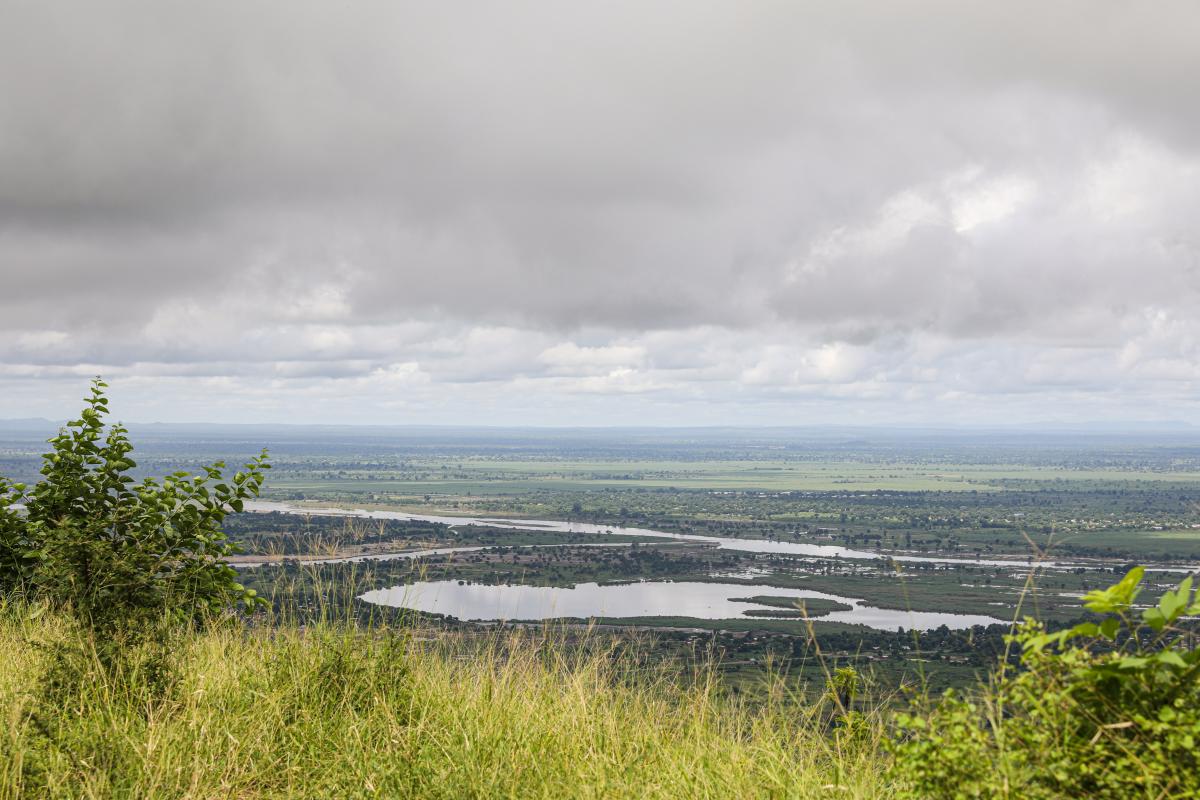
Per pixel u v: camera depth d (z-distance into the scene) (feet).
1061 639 14.25
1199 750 13.00
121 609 25.77
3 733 19.77
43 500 34.42
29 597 33.96
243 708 22.84
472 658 25.84
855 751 19.24
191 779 18.94
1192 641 13.47
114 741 19.77
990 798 14.01
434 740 21.31
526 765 20.61
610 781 19.76
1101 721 13.92
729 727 21.89
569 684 24.59
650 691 24.29
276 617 27.12
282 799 19.12
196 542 32.71
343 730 22.06
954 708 14.89
